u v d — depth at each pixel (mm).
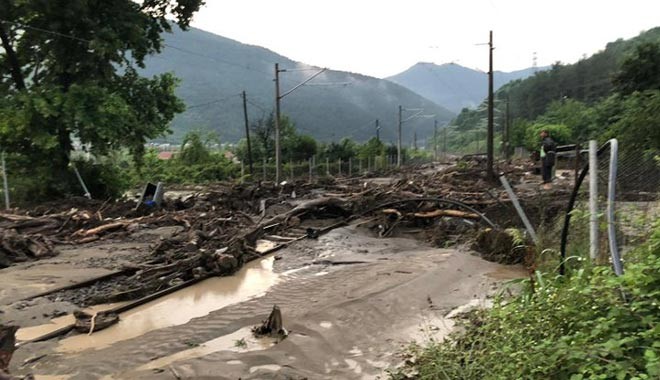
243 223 16750
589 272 5336
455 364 4930
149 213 19781
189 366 5836
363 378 5492
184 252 12047
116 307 8711
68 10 23625
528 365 4043
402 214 16641
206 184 42969
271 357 6020
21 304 8781
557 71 95438
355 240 15008
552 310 4820
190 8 29922
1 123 22219
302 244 14633
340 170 57375
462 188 23094
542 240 9812
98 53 24000
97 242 14664
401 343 6430
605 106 37938
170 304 9055
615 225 5285
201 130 77062
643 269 4109
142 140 26953
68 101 22906
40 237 13164
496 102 89375
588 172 6652
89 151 26250
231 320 7719
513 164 43281
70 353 6668
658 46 31250
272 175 51906
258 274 11281
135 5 27969
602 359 3578
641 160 6340
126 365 6113
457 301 8297
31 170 26031
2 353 4660
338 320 7211
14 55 25594
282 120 61812
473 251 12234
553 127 50875
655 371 3109
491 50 28188
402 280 9383
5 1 23344
